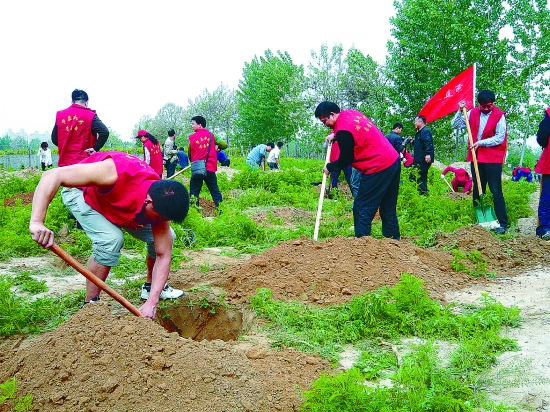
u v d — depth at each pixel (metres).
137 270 6.29
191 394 2.92
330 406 2.80
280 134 42.53
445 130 27.42
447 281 5.51
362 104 35.44
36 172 23.56
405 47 28.17
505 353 3.80
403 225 8.29
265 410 2.89
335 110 6.50
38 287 5.35
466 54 26.56
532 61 27.48
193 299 4.93
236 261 6.81
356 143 6.42
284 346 3.92
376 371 3.50
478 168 8.40
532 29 27.38
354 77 35.88
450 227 8.04
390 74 29.55
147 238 4.64
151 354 3.15
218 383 3.00
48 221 8.28
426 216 8.59
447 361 3.69
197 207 9.76
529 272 5.93
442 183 13.68
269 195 12.93
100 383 3.02
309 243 5.94
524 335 4.13
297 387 3.17
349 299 4.84
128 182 3.85
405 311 4.45
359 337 4.14
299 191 14.33
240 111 49.22
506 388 3.30
